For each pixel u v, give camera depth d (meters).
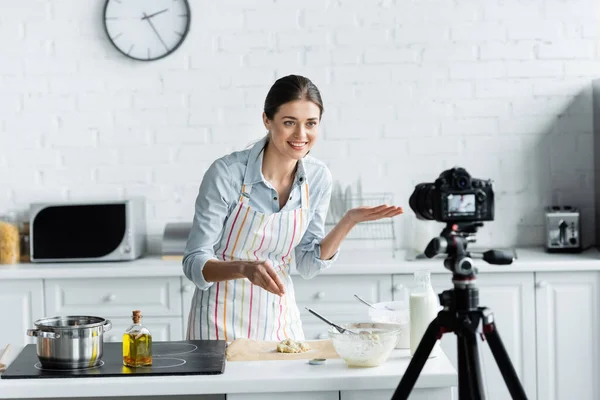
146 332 2.46
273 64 4.84
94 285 4.37
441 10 4.79
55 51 4.86
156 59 4.84
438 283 4.28
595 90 4.73
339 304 4.30
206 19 4.83
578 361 4.29
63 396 2.30
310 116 2.78
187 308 4.36
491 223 4.88
